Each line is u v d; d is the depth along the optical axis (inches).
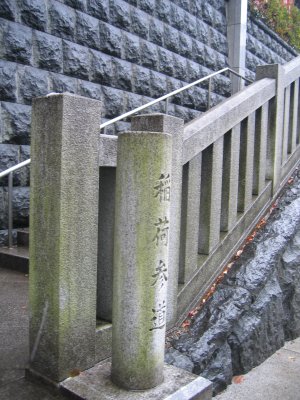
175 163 135.4
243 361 143.3
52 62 240.1
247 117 189.3
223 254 175.6
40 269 105.1
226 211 179.6
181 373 108.7
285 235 184.5
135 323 97.7
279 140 221.3
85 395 97.0
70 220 102.8
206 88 392.8
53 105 100.7
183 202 151.4
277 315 164.4
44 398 100.3
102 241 122.6
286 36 580.1
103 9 277.3
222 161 172.2
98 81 273.6
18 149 223.3
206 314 149.6
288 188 226.4
